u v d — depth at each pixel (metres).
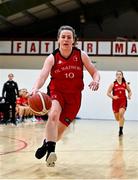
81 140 9.18
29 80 21.56
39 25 24.45
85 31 24.81
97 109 21.05
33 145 7.79
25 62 22.50
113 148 7.48
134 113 20.44
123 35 24.52
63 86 4.88
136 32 24.36
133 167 5.19
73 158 6.00
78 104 4.99
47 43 22.44
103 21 24.73
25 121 17.16
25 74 21.59
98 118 21.06
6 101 15.14
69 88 4.89
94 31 24.77
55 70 4.88
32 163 5.39
